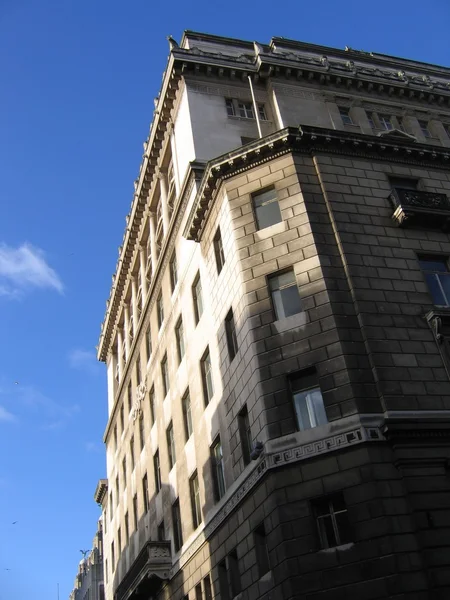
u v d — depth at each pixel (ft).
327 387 79.61
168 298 135.23
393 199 97.91
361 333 83.56
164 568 116.78
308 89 127.44
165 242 137.49
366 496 71.67
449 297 92.27
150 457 141.79
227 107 125.39
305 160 100.68
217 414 99.81
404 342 83.66
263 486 79.36
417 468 73.67
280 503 75.10
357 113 126.72
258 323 87.56
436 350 84.43
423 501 71.61
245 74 127.75
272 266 91.20
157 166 145.69
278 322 86.63
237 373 91.71
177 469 119.65
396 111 131.44
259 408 82.48
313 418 79.56
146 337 155.22
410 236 95.81
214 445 102.42
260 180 100.07
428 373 81.71
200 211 109.29
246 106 126.31
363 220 95.30
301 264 89.76
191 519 109.40
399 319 85.76
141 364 157.89
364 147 103.86
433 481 73.15
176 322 128.36
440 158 108.58
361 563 68.85
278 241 93.04
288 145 100.83
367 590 67.41
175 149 131.44
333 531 72.64
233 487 88.99
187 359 118.42
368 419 76.28
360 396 77.92
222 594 91.86
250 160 102.06
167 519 123.95
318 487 74.23
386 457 74.18
